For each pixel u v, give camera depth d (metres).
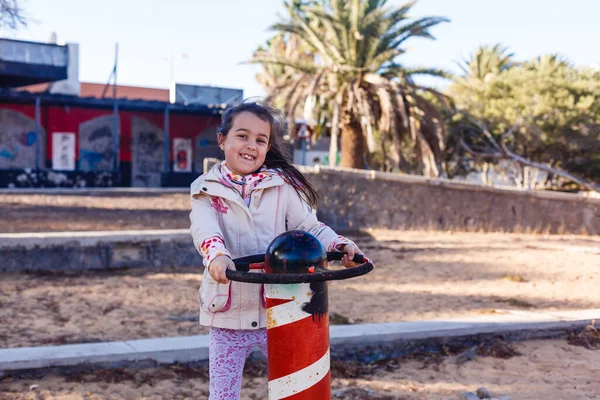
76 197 18.05
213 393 2.47
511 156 29.28
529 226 16.20
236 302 2.41
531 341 5.20
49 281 7.48
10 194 18.33
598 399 3.86
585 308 6.56
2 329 5.27
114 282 7.60
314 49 24.86
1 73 24.45
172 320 5.83
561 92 28.50
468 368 4.52
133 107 29.42
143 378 4.14
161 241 8.75
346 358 4.67
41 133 28.92
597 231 17.03
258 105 2.47
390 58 23.39
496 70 38.78
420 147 24.38
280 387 1.97
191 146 31.84
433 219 15.17
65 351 4.28
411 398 3.92
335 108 23.28
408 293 7.37
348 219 14.44
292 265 1.93
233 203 2.41
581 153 30.41
